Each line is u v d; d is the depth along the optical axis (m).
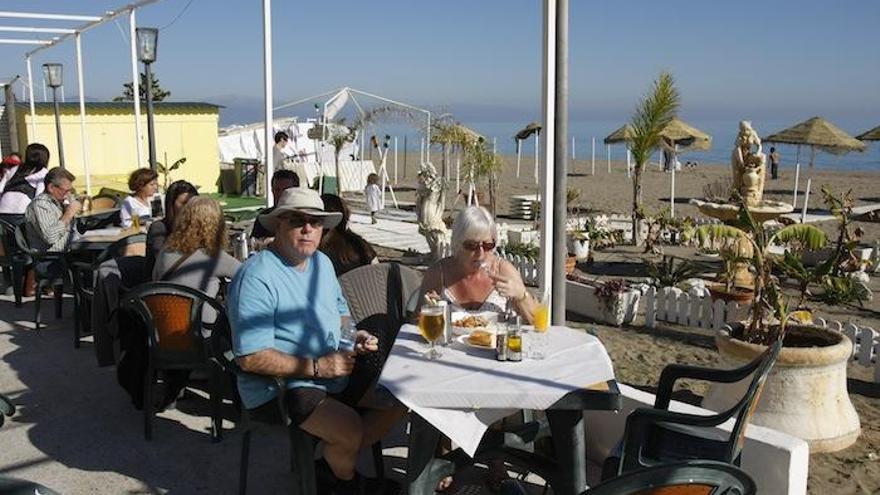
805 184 33.66
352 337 4.13
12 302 8.72
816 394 4.88
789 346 5.11
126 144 20.77
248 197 20.75
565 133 4.75
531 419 3.98
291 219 3.79
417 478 3.48
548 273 4.89
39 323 7.62
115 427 5.14
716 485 2.60
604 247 14.88
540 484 4.26
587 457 4.65
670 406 4.13
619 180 35.88
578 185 32.97
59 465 4.56
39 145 9.70
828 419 4.91
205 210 5.22
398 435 4.99
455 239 4.32
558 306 4.92
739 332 5.34
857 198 27.45
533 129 24.62
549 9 4.59
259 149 28.58
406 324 4.18
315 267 4.02
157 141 20.95
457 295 4.38
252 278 3.74
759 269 5.17
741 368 3.61
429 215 12.20
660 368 7.02
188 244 5.18
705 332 8.38
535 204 17.28
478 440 3.21
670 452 3.50
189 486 4.31
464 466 3.71
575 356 3.51
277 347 3.80
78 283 6.85
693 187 31.78
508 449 3.74
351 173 27.33
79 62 14.59
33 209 7.70
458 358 3.49
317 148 28.03
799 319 5.84
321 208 3.90
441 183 12.27
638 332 8.43
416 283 4.70
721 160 68.44
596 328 8.61
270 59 7.68
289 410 3.68
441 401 3.09
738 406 3.12
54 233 7.70
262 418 3.86
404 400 3.10
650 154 15.55
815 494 4.34
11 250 8.41
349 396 4.10
